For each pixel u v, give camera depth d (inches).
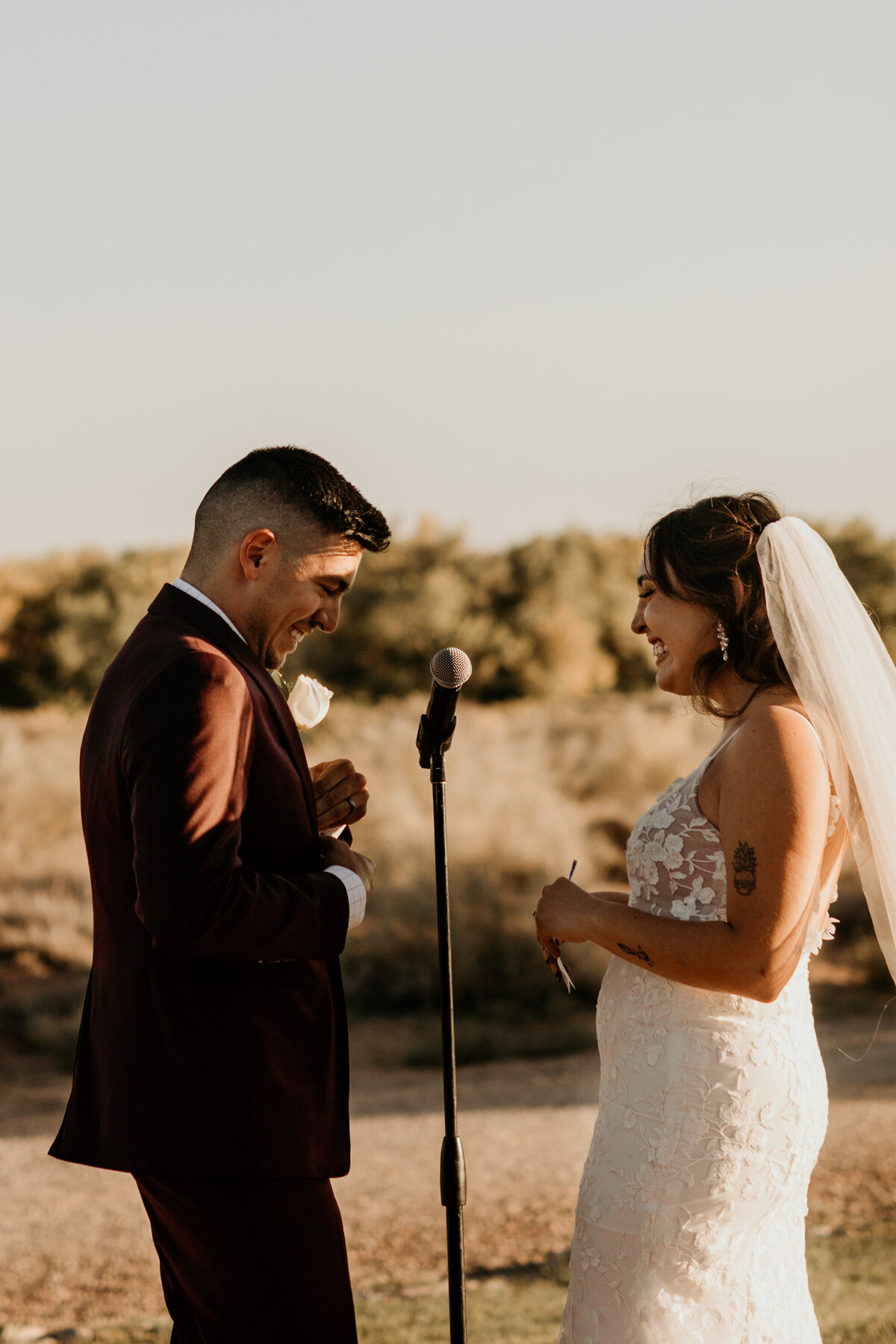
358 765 672.4
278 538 101.8
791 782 92.7
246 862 97.6
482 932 457.7
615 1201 100.1
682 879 99.3
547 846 534.9
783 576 98.7
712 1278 98.3
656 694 1088.8
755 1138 98.1
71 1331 180.4
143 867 88.0
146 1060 95.5
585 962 447.8
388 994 444.8
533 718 839.1
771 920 91.8
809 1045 103.1
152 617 102.0
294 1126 96.7
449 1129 105.3
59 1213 250.1
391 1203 246.4
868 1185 239.5
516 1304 180.7
